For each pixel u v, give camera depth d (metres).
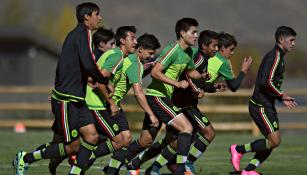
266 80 27.48
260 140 28.88
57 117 24.02
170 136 27.81
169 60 26.50
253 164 29.05
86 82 24.08
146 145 27.69
